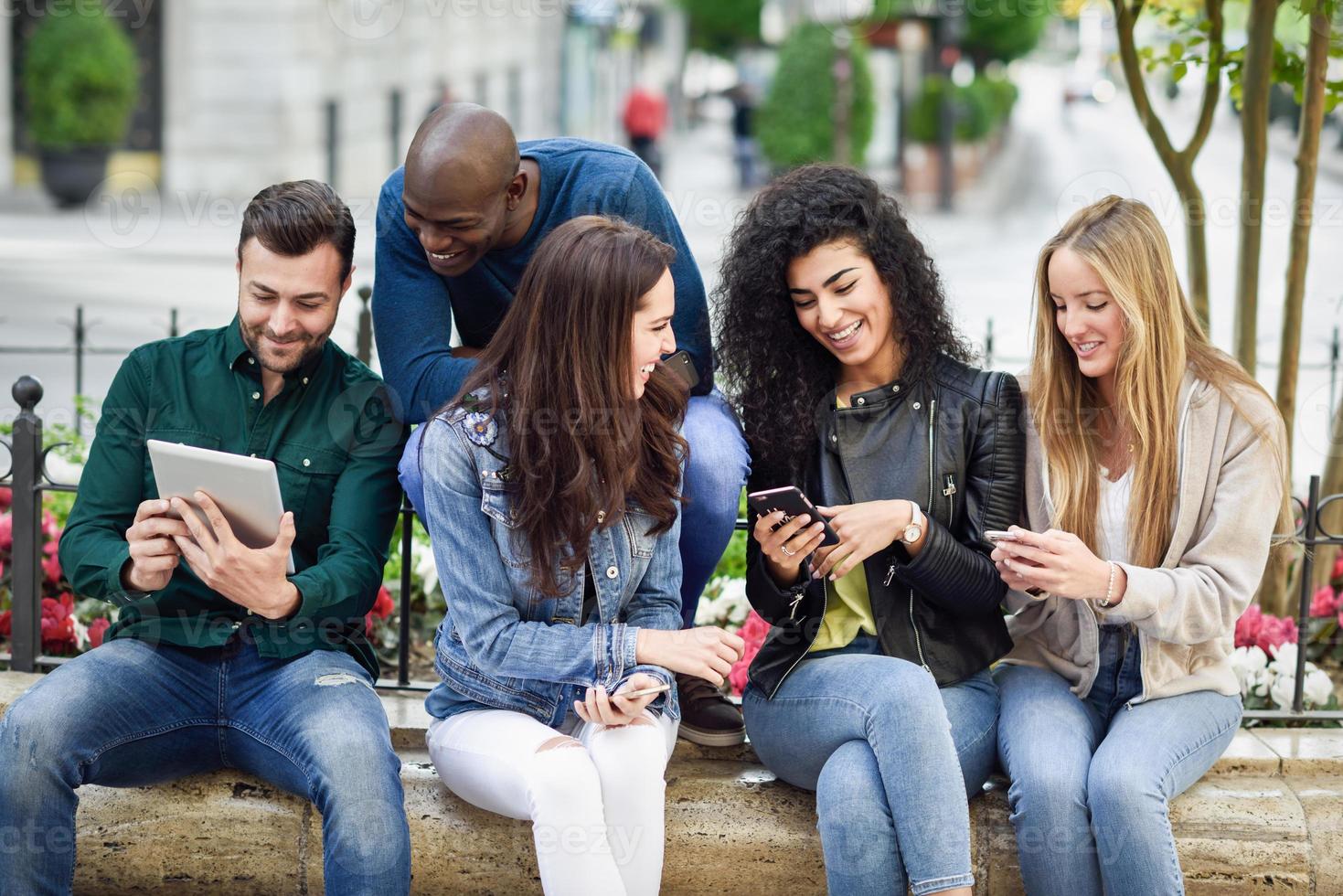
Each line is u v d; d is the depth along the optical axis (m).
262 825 4.31
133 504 4.30
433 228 4.21
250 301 4.12
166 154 25.86
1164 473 4.16
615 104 45.28
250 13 25.55
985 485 4.28
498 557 3.98
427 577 5.73
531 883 4.29
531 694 4.03
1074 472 4.26
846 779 3.88
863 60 29.84
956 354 4.47
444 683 4.16
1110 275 4.10
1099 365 4.21
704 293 4.67
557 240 3.89
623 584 4.05
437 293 4.61
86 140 24.25
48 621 5.39
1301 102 5.97
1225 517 4.13
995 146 38.72
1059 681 4.34
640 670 3.86
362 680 4.17
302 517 4.32
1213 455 4.17
